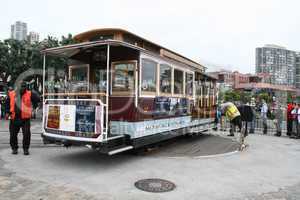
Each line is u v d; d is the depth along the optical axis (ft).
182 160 26.53
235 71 204.33
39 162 23.98
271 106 78.02
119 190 17.58
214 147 34.37
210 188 18.62
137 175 21.01
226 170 23.39
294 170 24.06
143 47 28.30
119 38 25.88
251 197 17.17
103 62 27.53
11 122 26.17
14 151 26.66
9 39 67.00
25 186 17.74
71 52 27.68
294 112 46.32
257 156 29.55
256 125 57.93
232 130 45.85
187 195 17.16
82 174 20.84
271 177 21.74
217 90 50.65
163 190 17.85
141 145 26.09
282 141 41.73
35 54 64.64
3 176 19.63
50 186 17.87
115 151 22.33
